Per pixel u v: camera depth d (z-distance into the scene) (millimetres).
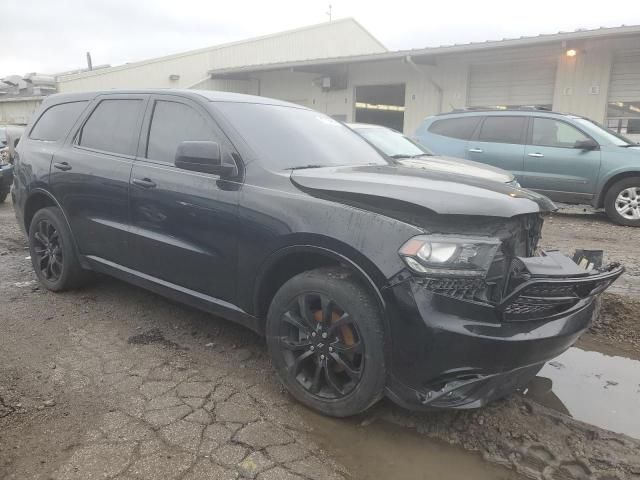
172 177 3662
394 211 2744
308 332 3020
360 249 2721
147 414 2992
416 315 2572
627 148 8742
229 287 3398
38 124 5145
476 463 2686
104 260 4348
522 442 2848
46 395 3166
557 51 14008
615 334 4281
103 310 4547
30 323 4238
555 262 2811
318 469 2596
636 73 13070
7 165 10328
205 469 2549
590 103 13727
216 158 3297
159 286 3885
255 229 3170
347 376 3004
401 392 2723
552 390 3461
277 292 3123
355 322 2770
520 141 9508
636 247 7148
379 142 8117
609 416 3172
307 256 3059
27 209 5047
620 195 8773
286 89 21188
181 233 3611
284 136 3734
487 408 3162
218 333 4129
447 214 2611
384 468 2627
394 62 17203
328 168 3521
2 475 2465
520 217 2807
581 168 8969
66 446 2689
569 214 9969
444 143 10203
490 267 2639
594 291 2885
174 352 3787
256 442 2777
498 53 14930
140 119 4098
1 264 5957
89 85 20609
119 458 2607
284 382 3172
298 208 3008
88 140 4480
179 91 3957
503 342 2531
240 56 24000
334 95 19375
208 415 3004
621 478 2576
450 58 15953
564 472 2623
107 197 4125
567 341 2752
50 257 4914
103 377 3400
